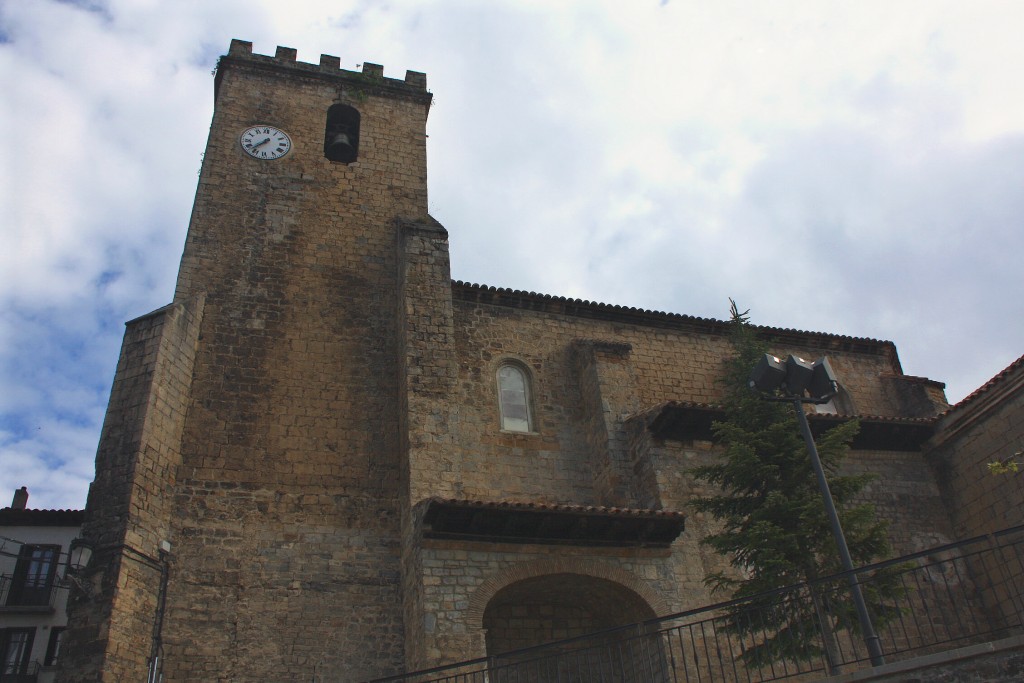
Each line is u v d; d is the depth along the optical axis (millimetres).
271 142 25078
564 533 17156
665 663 16266
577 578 16984
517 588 16969
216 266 21703
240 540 17641
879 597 14836
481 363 22453
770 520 15625
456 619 15586
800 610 14078
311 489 18844
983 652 8836
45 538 23859
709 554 18625
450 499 16219
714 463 20109
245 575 17234
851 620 14664
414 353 20094
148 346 18641
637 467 20344
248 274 21844
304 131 25797
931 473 22359
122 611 15266
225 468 18531
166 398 18328
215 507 17906
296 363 20641
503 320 23547
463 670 15109
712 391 24500
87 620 15008
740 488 16625
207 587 16844
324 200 24188
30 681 22109
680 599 17297
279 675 16281
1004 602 19500
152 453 17406
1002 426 20453
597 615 18609
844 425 16562
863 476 16297
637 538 17625
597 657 17891
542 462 21344
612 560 17297
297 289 21984
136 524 16344
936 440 22203
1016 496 19875
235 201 23281
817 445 16422
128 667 15008
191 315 20094
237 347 20422
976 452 21109
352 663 16781
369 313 22156
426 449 18578
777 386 12891
